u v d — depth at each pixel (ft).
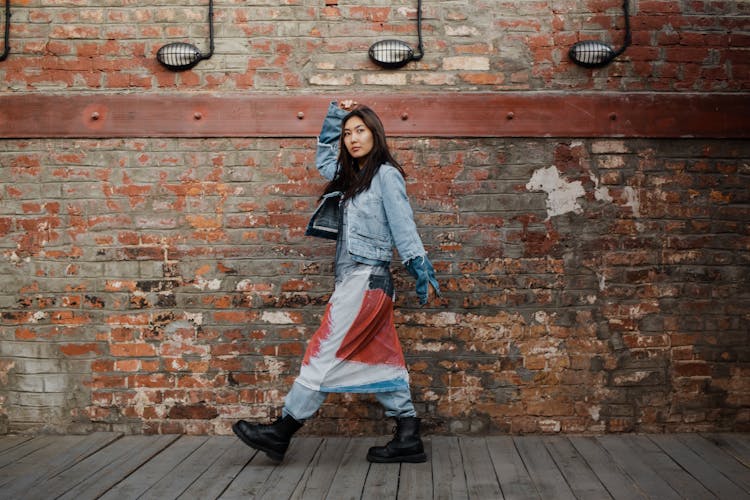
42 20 10.85
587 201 10.71
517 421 10.69
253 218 10.81
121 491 8.27
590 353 10.68
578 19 10.75
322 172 9.90
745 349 10.71
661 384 10.67
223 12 10.84
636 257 10.71
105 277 10.82
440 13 10.77
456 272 10.71
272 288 10.81
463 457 9.57
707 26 10.77
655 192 10.73
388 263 9.30
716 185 10.72
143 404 10.80
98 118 10.77
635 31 10.74
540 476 8.76
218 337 10.80
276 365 10.77
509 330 10.69
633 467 9.09
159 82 10.84
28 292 10.84
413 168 10.74
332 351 9.02
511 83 10.77
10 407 10.86
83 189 10.84
